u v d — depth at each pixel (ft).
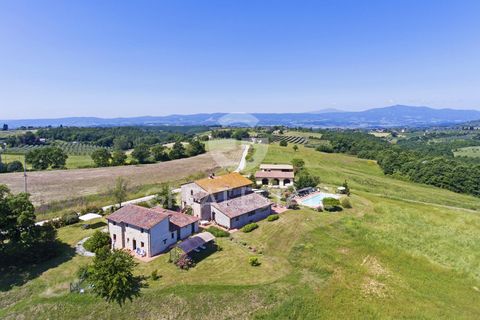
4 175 337.52
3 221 147.43
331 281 143.74
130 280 131.95
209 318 120.06
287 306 126.41
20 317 119.55
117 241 173.68
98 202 252.83
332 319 121.70
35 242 155.74
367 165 538.06
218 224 203.00
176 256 151.33
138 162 443.73
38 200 241.96
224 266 151.23
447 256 175.63
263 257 163.12
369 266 157.69
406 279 149.28
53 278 140.15
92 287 130.93
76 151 630.74
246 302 126.72
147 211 171.83
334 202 235.20
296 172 351.67
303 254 165.99
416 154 573.74
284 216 215.31
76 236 183.83
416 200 325.42
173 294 127.65
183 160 439.22
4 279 140.67
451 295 140.46
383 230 201.46
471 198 387.34
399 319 121.60
